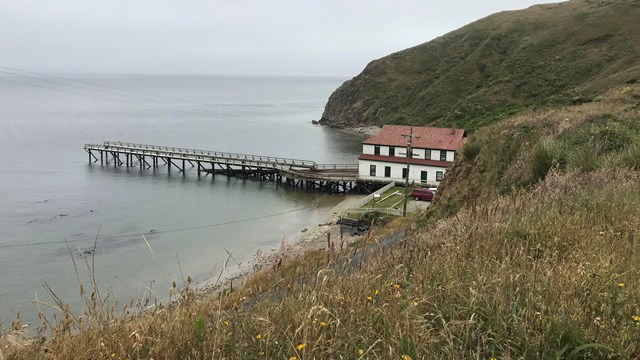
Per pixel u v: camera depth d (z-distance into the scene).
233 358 3.26
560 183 8.00
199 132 103.88
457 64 103.50
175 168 66.19
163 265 27.91
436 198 21.42
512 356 3.12
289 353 3.20
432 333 3.45
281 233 35.66
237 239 34.03
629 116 15.63
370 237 6.00
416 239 6.24
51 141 85.88
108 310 4.04
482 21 118.44
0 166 62.31
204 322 3.68
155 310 4.00
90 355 3.41
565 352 3.09
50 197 45.69
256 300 4.22
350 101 119.44
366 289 4.13
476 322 3.35
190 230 36.22
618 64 65.75
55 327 3.75
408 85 108.06
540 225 5.64
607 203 6.35
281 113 158.12
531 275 3.99
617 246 4.74
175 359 3.33
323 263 5.03
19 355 3.38
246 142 90.56
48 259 28.41
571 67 73.62
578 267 4.04
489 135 20.25
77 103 184.50
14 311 19.97
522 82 77.50
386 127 53.03
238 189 53.56
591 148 11.32
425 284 4.20
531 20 100.12
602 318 3.35
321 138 97.69
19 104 173.25
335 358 3.19
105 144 67.81
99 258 28.97
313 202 47.34
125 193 49.25
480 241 5.39
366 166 51.06
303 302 3.91
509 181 12.69
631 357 3.02
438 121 81.19
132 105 180.75
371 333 3.40
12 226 35.53
